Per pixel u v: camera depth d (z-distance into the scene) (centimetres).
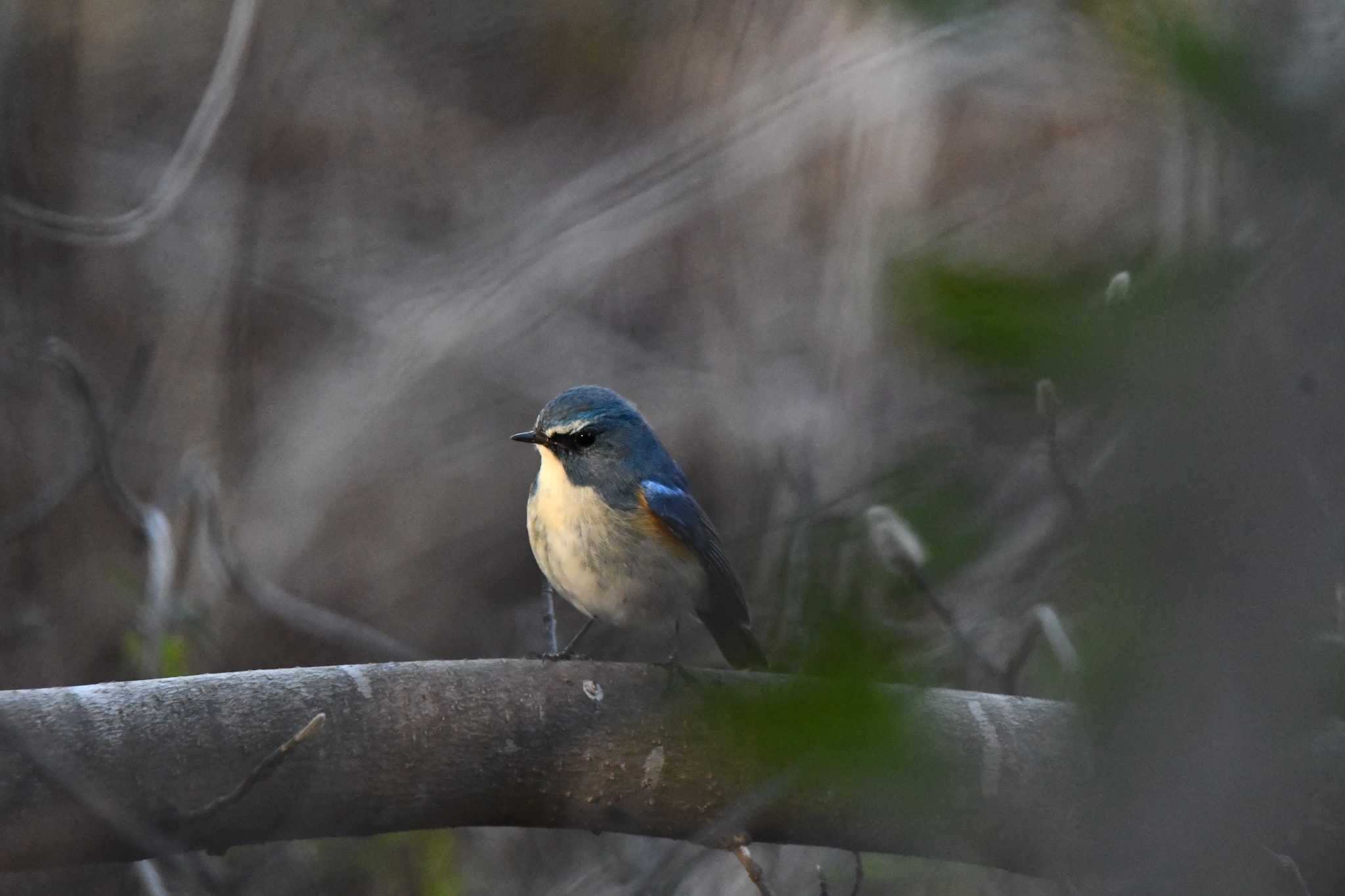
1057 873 600
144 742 618
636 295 1495
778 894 1045
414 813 649
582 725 653
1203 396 277
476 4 1611
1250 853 274
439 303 1517
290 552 1437
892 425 1074
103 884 1056
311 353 1552
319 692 645
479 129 1684
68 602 1340
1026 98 1220
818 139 1345
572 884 1178
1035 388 293
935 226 1176
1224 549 270
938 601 479
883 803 305
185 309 1512
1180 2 326
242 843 634
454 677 660
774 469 1253
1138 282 294
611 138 1527
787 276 1402
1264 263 288
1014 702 625
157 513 1112
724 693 289
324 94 1614
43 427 1401
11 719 610
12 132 1448
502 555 1491
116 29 1564
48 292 1461
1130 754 274
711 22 1468
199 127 1325
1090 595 285
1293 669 266
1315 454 270
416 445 1505
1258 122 297
